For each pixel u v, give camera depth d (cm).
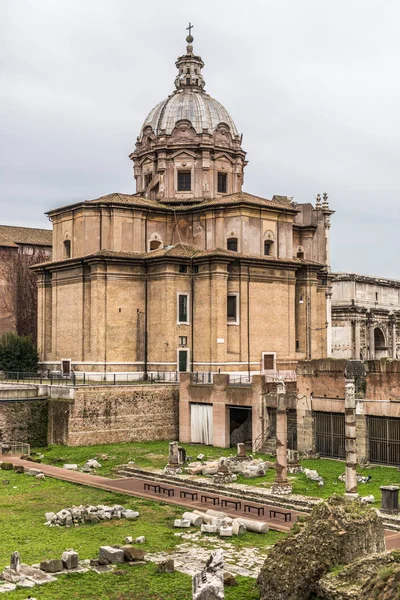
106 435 6244
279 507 4097
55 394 6300
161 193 8088
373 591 2189
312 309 7875
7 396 6181
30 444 6225
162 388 6550
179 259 7081
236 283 7219
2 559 3048
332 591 2330
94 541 3356
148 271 7238
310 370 5584
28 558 3070
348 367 4012
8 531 3519
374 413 5147
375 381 5181
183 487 4653
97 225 7369
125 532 3519
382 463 5128
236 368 7106
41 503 4138
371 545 2586
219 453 5828
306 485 4509
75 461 5522
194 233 7706
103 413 6241
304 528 2619
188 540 3388
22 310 9106
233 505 4112
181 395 6494
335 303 10400
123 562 3009
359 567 2391
